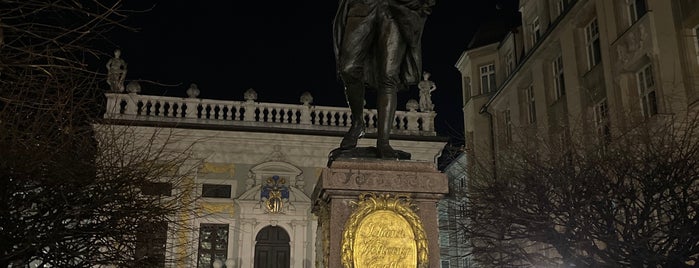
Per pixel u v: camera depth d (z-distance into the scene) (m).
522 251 14.13
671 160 11.56
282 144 22.39
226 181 21.64
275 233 21.61
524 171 14.77
